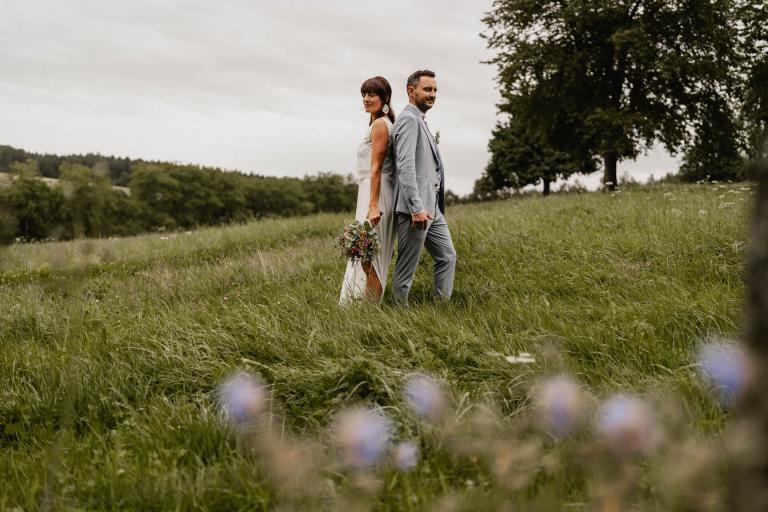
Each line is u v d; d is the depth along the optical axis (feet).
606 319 12.39
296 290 18.49
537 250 20.16
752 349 3.06
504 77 82.99
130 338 13.48
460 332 11.76
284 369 10.74
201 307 17.04
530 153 115.85
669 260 17.21
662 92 79.20
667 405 8.20
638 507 6.18
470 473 7.43
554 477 6.81
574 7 76.33
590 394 8.68
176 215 259.80
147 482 7.43
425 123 15.78
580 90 83.41
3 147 143.02
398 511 6.63
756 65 75.77
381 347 11.66
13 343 15.37
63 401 10.64
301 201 322.14
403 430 8.33
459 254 21.49
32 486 7.78
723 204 25.04
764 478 3.13
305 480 7.04
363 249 15.37
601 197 42.06
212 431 8.70
